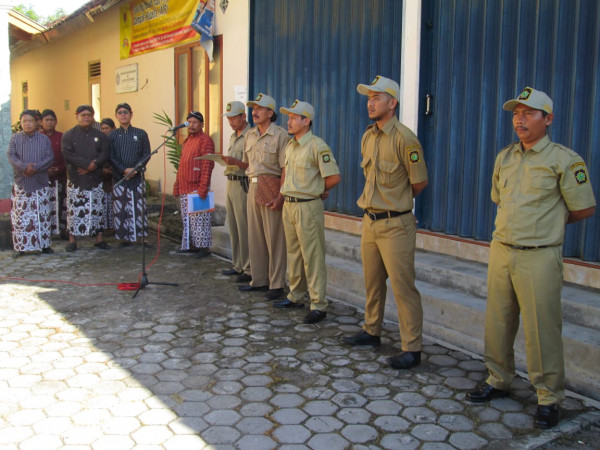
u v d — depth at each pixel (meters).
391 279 3.75
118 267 6.39
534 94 2.93
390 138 3.67
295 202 4.52
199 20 7.77
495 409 3.23
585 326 3.62
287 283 5.72
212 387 3.49
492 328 3.26
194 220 6.66
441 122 4.91
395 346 4.14
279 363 3.84
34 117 6.64
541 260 2.97
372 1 5.54
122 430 2.98
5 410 3.16
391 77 5.39
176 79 9.13
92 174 7.12
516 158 3.10
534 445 2.87
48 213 7.02
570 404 3.26
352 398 3.36
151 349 4.06
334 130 6.11
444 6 4.81
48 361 3.83
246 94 7.46
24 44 14.59
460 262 4.72
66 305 5.02
